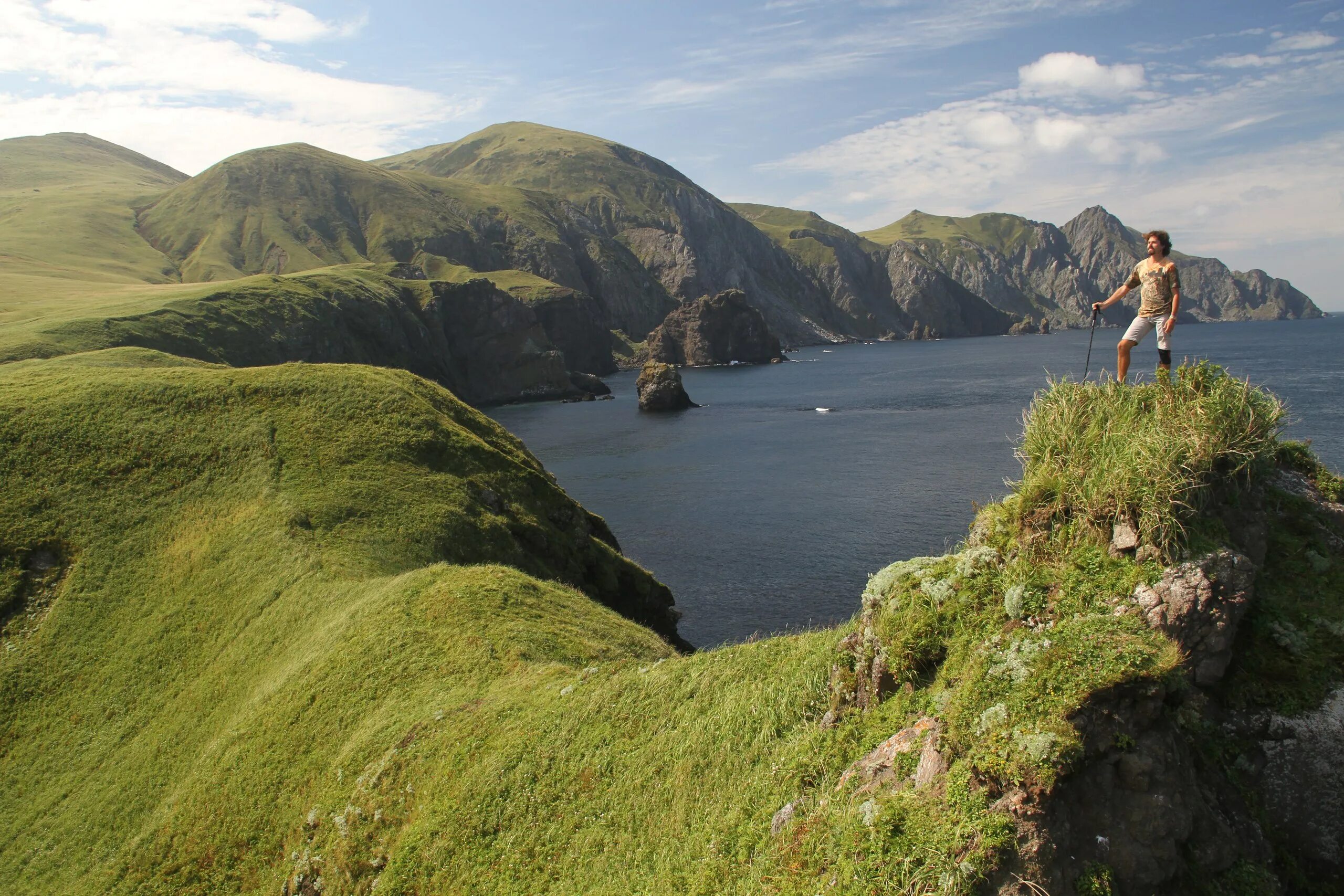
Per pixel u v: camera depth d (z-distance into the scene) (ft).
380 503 131.44
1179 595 25.86
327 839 58.13
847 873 25.49
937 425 369.71
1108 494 28.66
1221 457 28.48
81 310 370.73
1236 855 23.34
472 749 56.39
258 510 124.26
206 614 105.50
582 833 43.06
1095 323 38.14
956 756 25.58
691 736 44.11
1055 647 25.49
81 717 93.35
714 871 33.04
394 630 85.25
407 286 625.41
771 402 511.81
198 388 157.79
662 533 213.25
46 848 75.97
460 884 45.32
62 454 135.54
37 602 111.34
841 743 33.06
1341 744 24.59
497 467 156.46
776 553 190.39
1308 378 401.90
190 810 71.72
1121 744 23.08
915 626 31.55
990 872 22.30
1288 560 28.17
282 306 472.85
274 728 76.84
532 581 102.53
